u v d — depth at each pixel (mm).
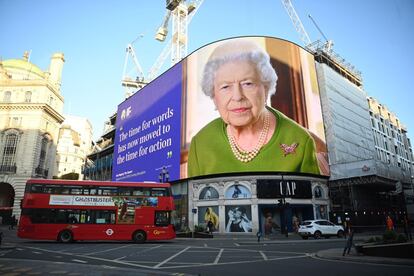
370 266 11227
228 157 35719
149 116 48656
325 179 38844
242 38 38562
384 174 38562
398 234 14711
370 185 41281
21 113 58406
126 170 52094
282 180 33938
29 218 22812
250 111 35969
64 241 22906
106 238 23203
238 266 11789
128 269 10844
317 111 39938
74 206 23469
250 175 35281
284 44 39531
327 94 43938
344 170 39000
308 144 37219
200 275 9812
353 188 40312
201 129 38406
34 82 60312
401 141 69750
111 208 23812
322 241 24109
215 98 38250
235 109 36406
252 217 33969
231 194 35562
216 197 36406
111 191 24219
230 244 22719
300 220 36094
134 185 24719
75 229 23047
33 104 58219
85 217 23391
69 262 12859
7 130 57031
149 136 47531
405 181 43969
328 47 53875
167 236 24031
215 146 36781
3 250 17297
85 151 122750
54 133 64500
